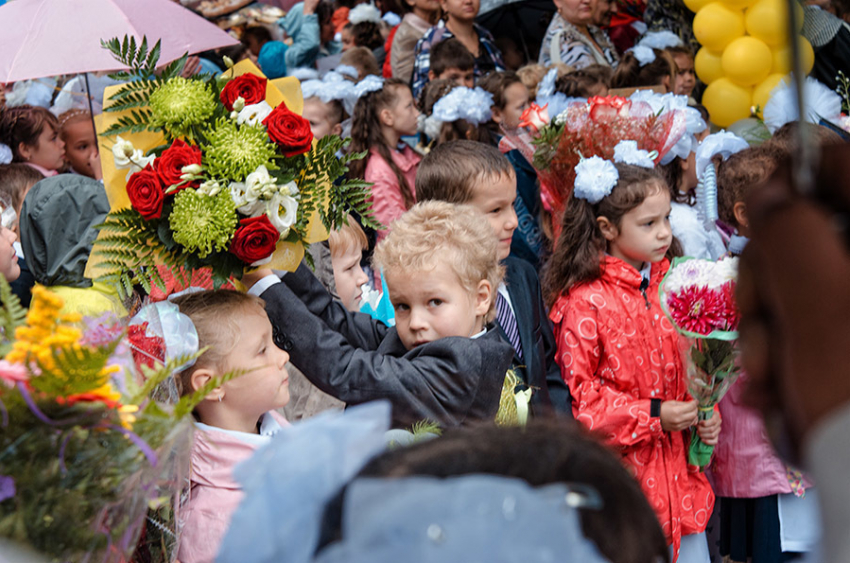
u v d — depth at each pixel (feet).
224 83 5.82
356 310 8.51
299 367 6.21
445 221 6.32
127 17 8.38
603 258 8.57
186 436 4.11
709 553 9.43
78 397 3.35
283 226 5.57
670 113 9.82
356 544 1.84
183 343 5.27
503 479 1.95
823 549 1.66
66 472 3.37
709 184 10.96
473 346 6.02
